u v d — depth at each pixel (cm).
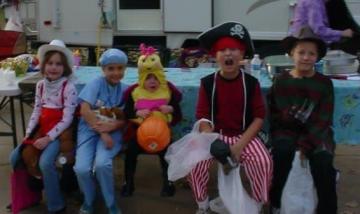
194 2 702
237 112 339
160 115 353
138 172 441
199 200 332
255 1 688
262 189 320
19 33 636
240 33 334
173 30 715
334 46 479
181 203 382
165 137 342
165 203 382
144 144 341
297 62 335
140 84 358
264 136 366
